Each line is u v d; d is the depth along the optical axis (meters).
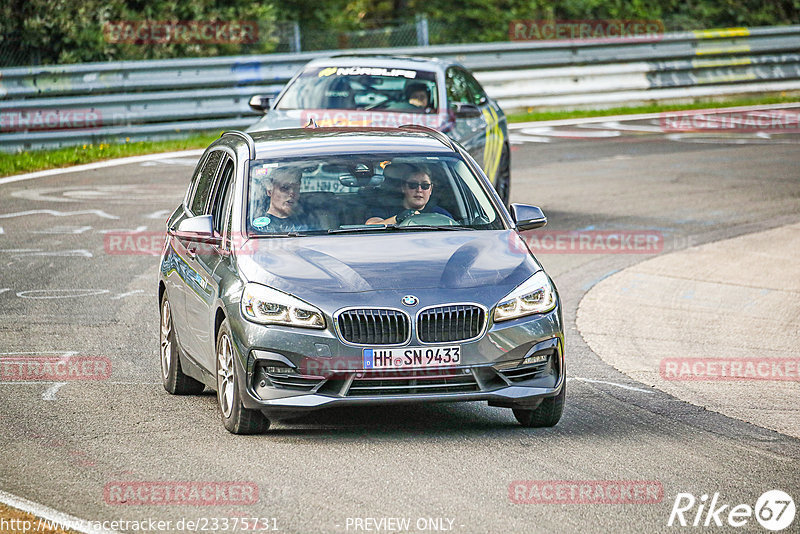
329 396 22.64
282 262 23.88
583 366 30.91
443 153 27.86
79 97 71.44
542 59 89.62
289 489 20.02
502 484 20.33
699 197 58.56
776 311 37.81
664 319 36.81
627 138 79.56
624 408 26.41
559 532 17.95
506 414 25.78
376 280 23.22
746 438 23.88
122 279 41.28
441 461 21.70
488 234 25.62
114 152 70.12
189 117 75.50
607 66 92.00
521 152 73.75
